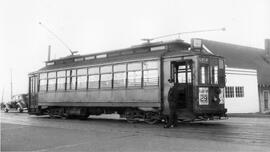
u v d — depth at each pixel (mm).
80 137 12859
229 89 30906
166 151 9508
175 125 16141
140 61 18375
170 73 17062
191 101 16344
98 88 20766
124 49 20141
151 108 17703
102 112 21688
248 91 32531
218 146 10086
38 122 20703
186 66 16953
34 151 10156
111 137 12656
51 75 24734
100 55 21625
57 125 18297
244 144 10398
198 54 16312
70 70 23000
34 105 26297
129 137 12555
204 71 16531
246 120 20688
